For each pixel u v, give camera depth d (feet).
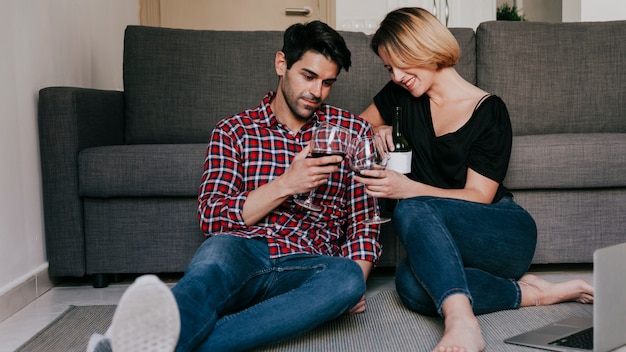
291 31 5.56
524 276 6.26
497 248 5.69
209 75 8.79
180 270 7.57
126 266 7.55
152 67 8.75
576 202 7.61
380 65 8.77
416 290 5.69
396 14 6.05
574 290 6.04
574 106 8.71
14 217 6.95
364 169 5.47
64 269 7.55
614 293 4.52
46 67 8.33
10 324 6.27
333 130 5.18
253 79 8.83
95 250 7.54
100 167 7.30
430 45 5.90
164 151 7.38
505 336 5.17
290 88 5.57
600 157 7.39
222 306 4.68
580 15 11.95
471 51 8.89
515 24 8.82
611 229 7.65
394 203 7.03
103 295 7.29
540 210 7.61
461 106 6.13
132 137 8.73
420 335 5.27
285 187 5.20
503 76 8.70
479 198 5.80
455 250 4.97
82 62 10.25
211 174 5.65
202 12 15.43
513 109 8.69
